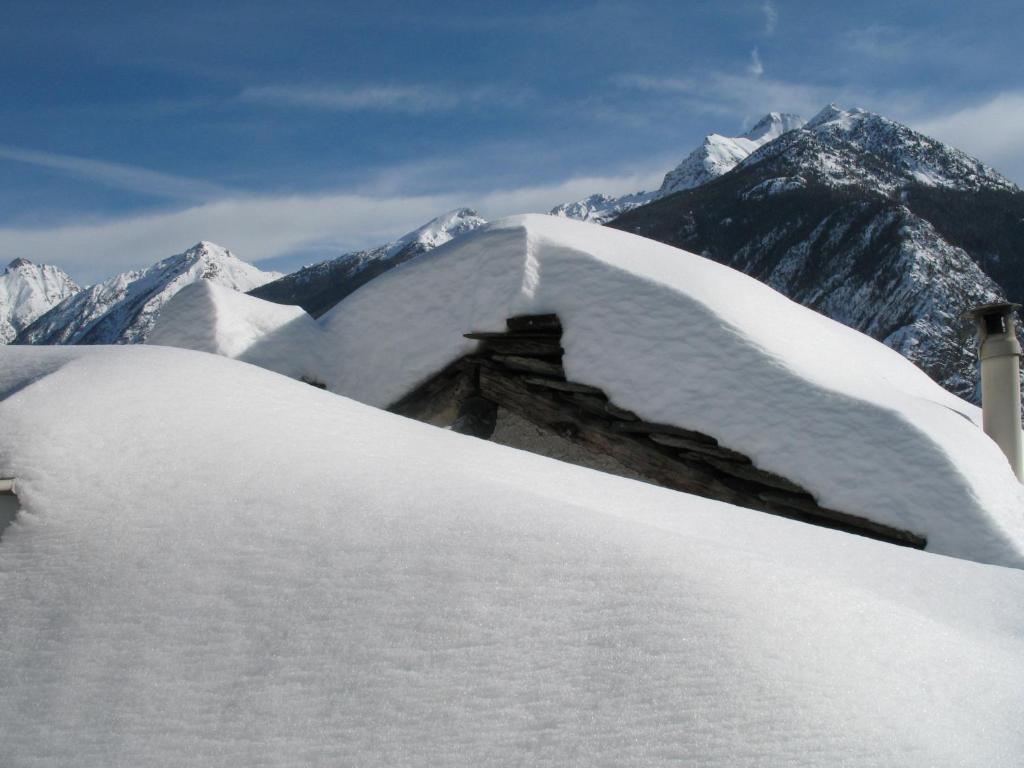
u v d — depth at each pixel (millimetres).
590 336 7578
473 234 8492
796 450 6805
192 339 8234
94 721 3029
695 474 7223
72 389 4625
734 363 7105
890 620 3535
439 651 3131
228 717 2982
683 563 3529
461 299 8148
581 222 8930
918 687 3145
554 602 3309
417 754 2777
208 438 4418
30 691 3174
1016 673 3459
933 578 4520
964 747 2863
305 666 3133
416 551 3598
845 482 6637
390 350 8477
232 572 3562
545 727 2830
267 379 5535
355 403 5812
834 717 2859
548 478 4898
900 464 6531
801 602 3441
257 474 4148
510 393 8000
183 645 3271
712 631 3154
